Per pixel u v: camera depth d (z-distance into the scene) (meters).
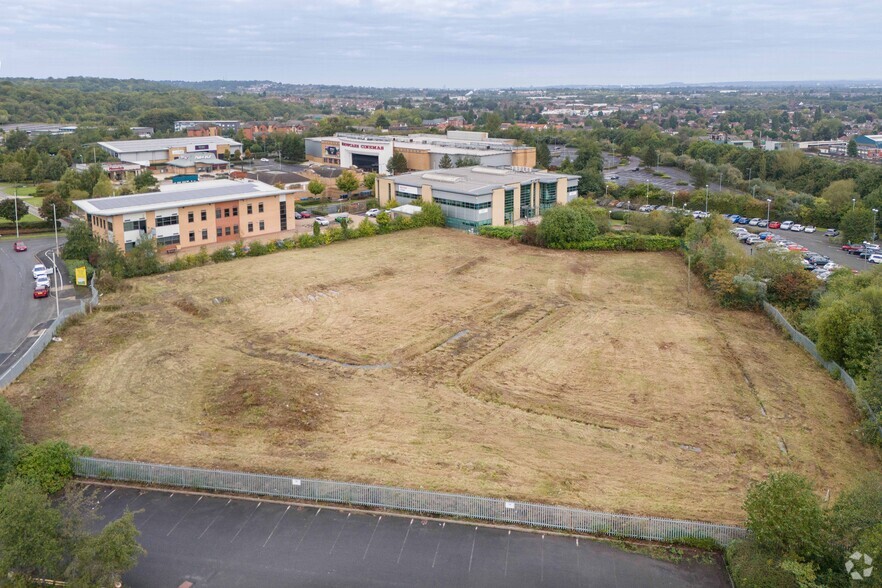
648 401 46.34
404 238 98.19
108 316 62.50
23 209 109.81
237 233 95.56
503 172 122.06
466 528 32.19
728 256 75.81
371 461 37.78
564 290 73.56
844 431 42.53
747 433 41.94
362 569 29.34
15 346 55.78
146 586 28.14
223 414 43.62
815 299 65.25
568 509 32.06
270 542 31.06
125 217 84.06
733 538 30.36
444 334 58.94
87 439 40.25
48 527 25.95
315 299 68.56
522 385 48.72
